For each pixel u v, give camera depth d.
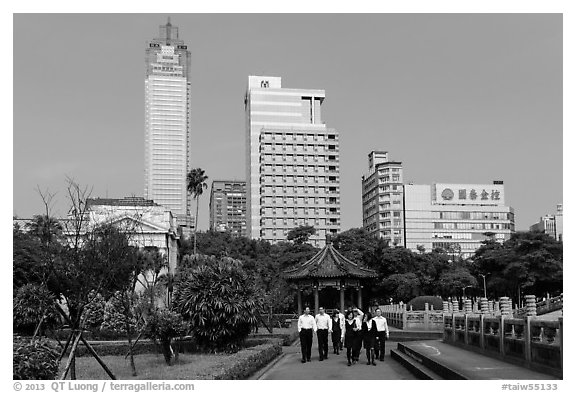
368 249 87.44
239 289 27.34
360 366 22.86
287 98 149.62
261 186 134.00
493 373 16.17
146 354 28.86
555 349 15.21
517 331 18.55
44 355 13.45
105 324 36.41
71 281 16.77
